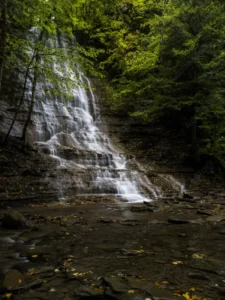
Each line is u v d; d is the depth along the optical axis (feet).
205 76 50.34
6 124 53.36
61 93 52.75
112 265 15.40
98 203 38.37
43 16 41.55
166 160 59.93
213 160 57.47
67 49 52.19
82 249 18.49
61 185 41.96
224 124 55.01
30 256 17.06
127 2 83.76
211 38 53.26
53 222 26.78
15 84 60.70
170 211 32.71
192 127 59.31
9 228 24.36
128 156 59.00
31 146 50.75
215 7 53.88
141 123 71.67
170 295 11.71
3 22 33.68
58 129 62.18
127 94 71.00
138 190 46.14
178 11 53.52
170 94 56.03
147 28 86.53
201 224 26.09
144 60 64.54
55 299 11.44
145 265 15.40
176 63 56.54
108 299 11.50
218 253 17.58
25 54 47.96
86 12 79.82
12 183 38.58
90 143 62.75
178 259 16.42
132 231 23.49
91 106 74.08
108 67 88.84
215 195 44.29
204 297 11.55
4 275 13.98
